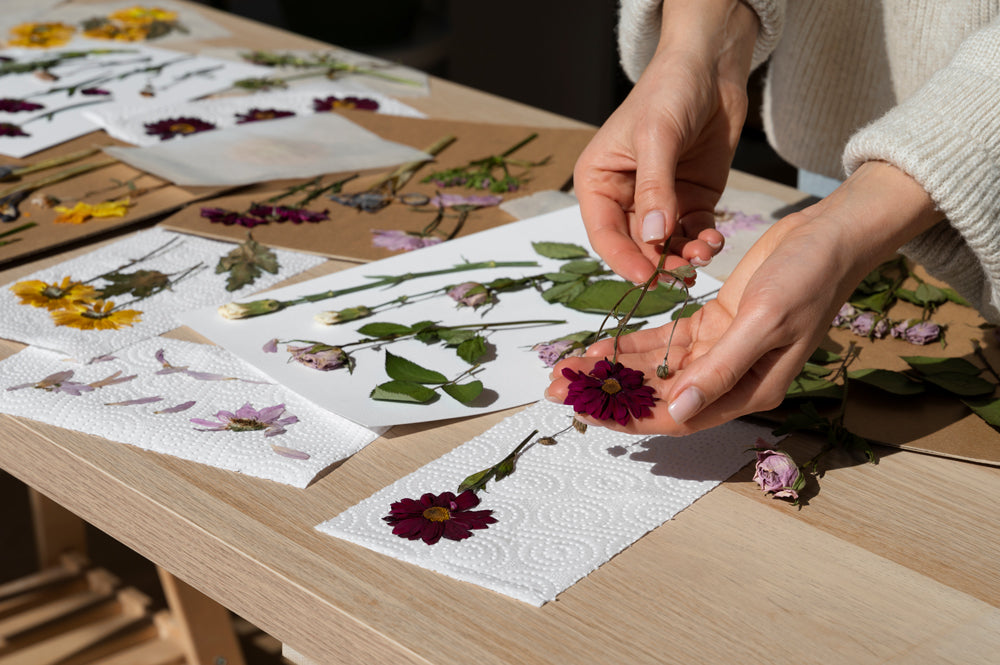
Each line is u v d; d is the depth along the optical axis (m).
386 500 0.92
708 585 0.86
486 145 1.46
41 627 1.34
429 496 0.92
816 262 0.87
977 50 0.94
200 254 1.18
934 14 1.20
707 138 1.08
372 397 1.00
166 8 2.11
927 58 1.22
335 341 1.06
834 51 1.30
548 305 1.11
